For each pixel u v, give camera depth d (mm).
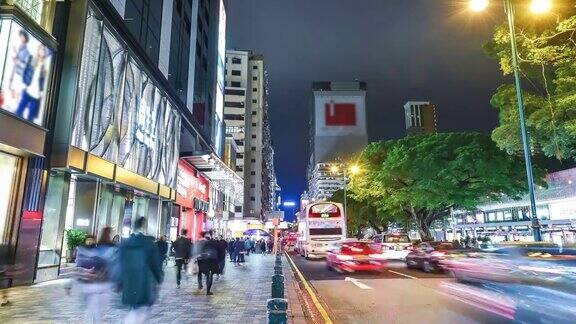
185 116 33250
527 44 16234
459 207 39562
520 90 16328
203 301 10883
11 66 12398
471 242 37469
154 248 6102
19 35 12688
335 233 31875
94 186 18547
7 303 9703
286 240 75125
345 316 9242
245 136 113500
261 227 71375
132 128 21828
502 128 19438
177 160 30578
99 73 17766
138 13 23469
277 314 3805
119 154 20297
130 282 5867
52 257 15000
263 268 23594
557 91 16125
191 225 37750
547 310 6445
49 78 14328
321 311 9828
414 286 14758
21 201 13383
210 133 44406
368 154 42531
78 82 15758
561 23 14336
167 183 28125
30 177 13773
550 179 43312
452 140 33375
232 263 28734
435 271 19625
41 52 13812
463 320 8547
